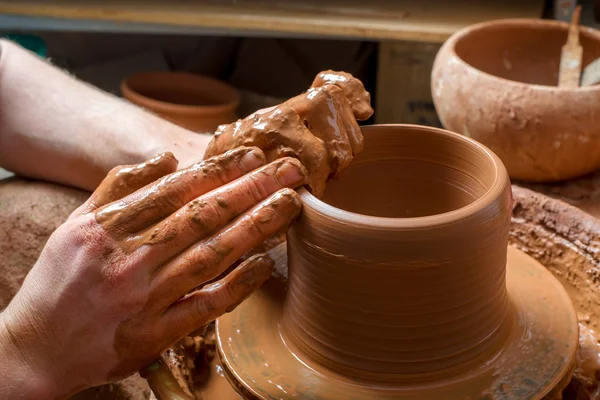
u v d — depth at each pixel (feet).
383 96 7.40
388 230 2.29
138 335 2.57
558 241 3.51
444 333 2.43
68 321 2.65
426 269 2.31
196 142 4.33
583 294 3.37
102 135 4.32
